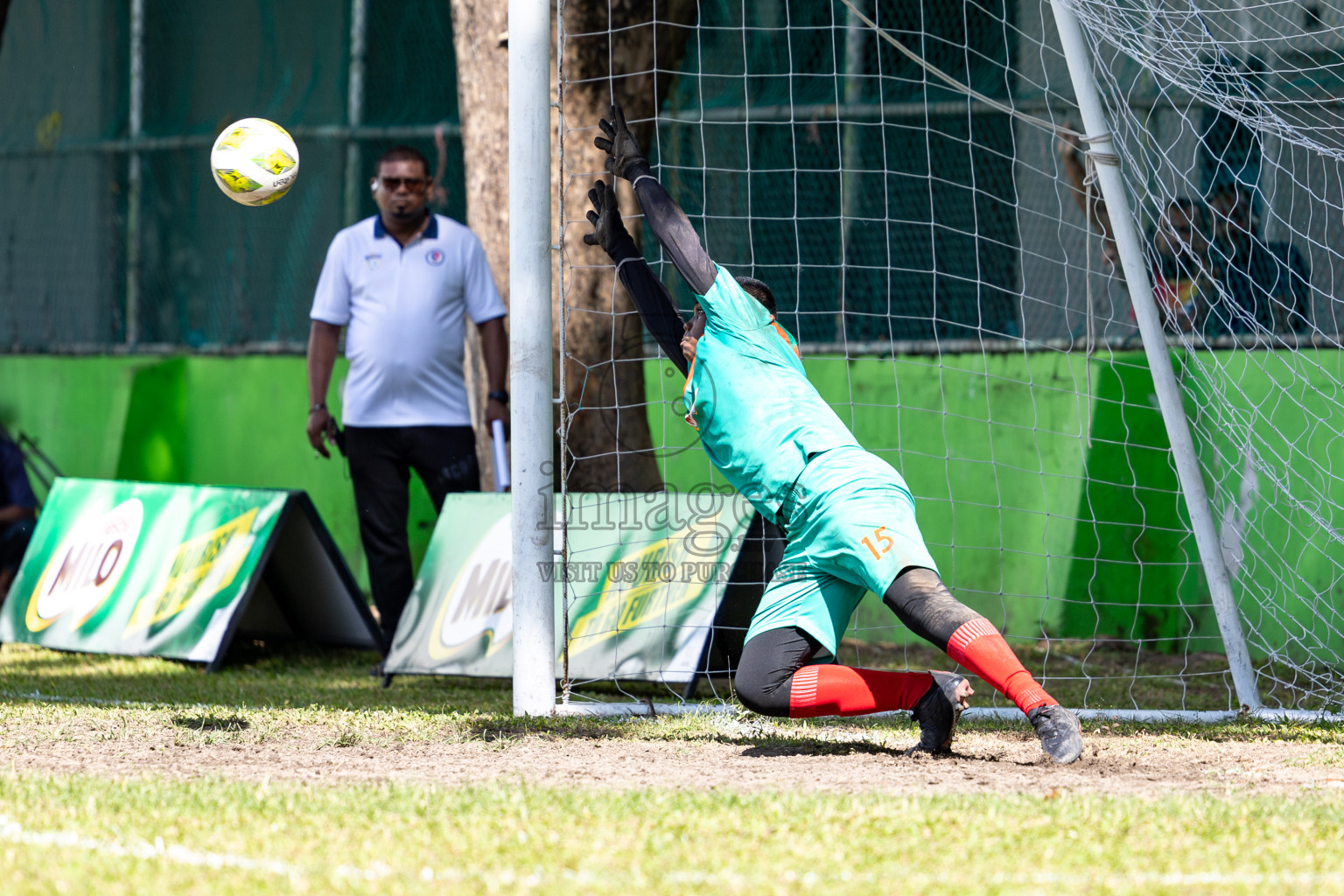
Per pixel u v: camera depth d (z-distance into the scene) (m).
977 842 10.09
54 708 17.80
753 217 27.91
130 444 36.31
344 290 23.61
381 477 23.31
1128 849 9.97
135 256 37.16
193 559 24.38
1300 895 8.84
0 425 34.22
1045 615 28.34
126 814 10.79
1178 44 22.20
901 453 29.80
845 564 13.73
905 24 30.09
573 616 20.61
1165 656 26.42
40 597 26.16
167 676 22.19
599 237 15.45
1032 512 27.38
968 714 18.02
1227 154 26.39
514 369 18.17
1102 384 28.06
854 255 30.58
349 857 9.53
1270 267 26.19
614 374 23.23
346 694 20.25
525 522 18.08
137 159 37.12
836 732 16.52
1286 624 25.38
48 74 38.59
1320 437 25.12
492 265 26.39
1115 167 19.48
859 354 30.31
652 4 25.08
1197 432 26.45
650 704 18.27
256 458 34.88
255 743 15.18
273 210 35.56
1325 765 14.50
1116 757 14.84
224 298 36.09
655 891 8.77
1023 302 29.36
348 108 34.91
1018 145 29.36
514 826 10.48
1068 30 19.33
